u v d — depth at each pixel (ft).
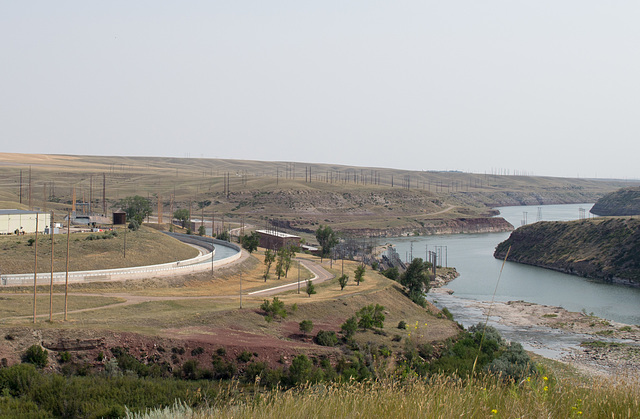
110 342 193.16
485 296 457.68
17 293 263.90
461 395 45.21
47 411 121.39
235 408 50.88
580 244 622.95
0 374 139.64
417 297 392.88
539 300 444.14
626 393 45.21
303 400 47.57
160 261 378.53
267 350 210.59
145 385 142.61
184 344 202.08
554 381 50.44
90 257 348.18
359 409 44.19
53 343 184.96
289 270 445.78
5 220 388.78
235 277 380.99
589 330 342.23
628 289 495.00
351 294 353.72
